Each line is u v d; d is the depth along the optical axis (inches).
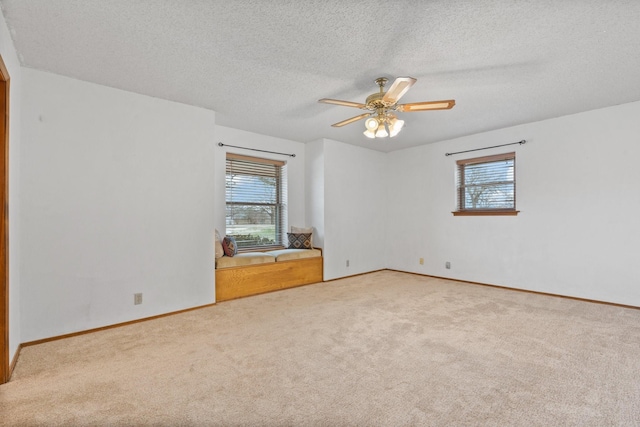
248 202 190.9
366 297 160.7
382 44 91.5
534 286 168.6
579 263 153.8
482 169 191.6
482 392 74.2
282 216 207.6
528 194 170.2
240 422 64.0
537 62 102.2
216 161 175.2
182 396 73.2
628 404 69.2
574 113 154.0
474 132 187.6
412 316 129.9
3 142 79.1
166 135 134.5
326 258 200.8
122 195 123.0
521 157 172.6
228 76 112.7
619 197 142.7
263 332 113.0
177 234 136.9
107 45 92.5
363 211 224.8
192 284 141.0
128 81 116.5
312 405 69.6
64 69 106.9
